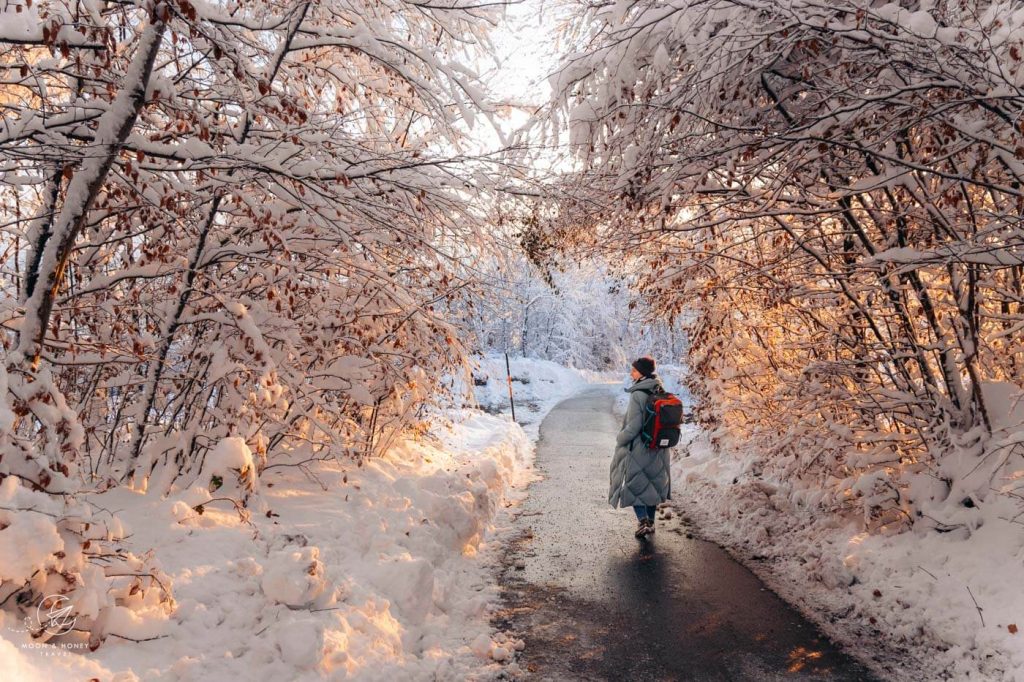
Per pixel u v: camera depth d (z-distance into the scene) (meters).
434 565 4.89
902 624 3.96
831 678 3.46
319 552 4.08
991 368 5.44
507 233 5.61
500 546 6.05
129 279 4.63
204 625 3.09
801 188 4.79
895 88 4.20
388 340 5.94
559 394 29.95
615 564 5.46
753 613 4.35
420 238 4.84
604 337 47.34
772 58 4.31
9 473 2.81
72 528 2.78
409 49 4.59
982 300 4.88
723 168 4.79
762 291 6.08
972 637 3.60
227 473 4.63
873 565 4.59
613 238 5.36
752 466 7.95
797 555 5.36
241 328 4.28
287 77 5.09
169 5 3.18
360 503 5.19
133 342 3.96
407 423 6.64
